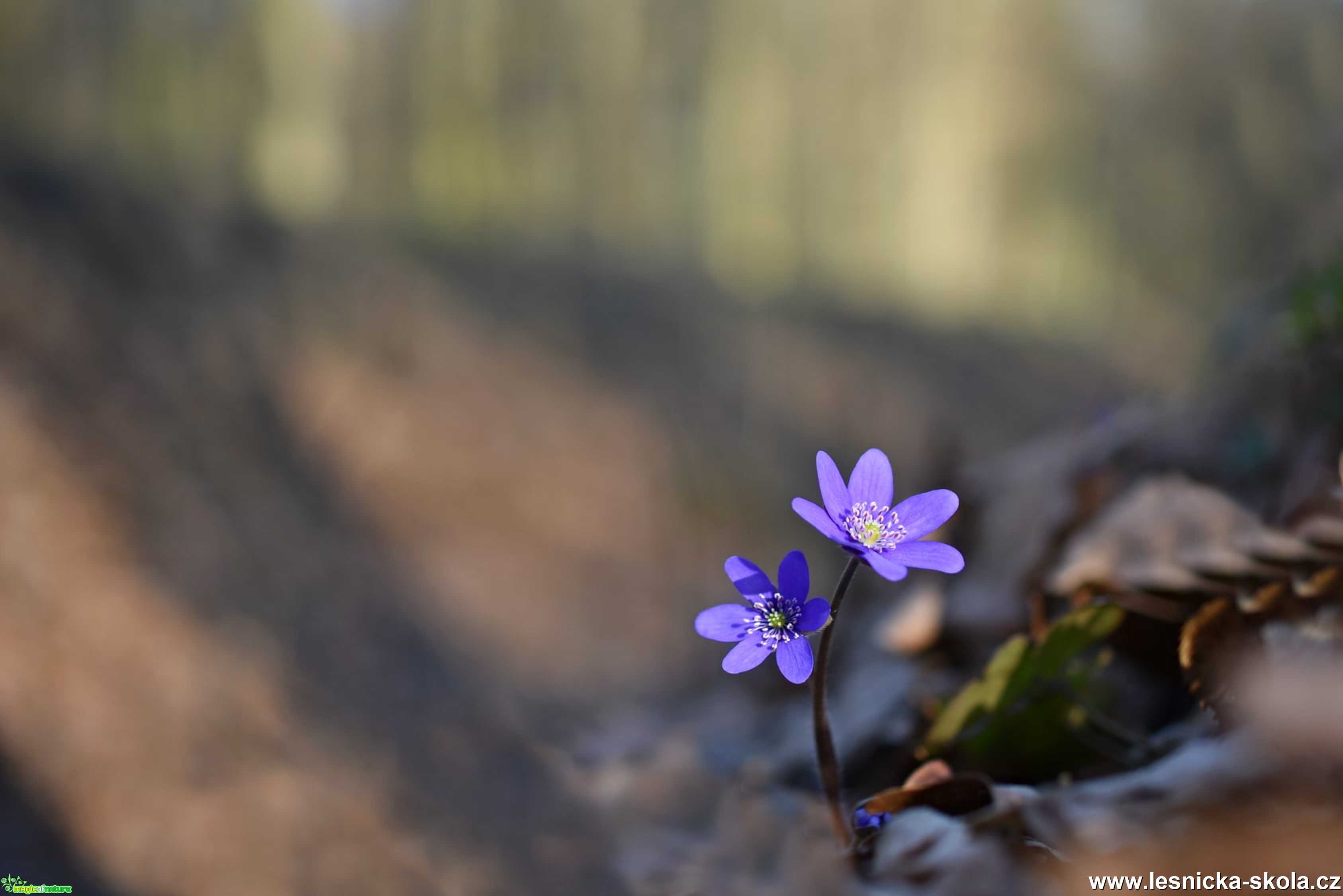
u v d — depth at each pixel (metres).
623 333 1.03
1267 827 0.23
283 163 1.04
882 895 0.24
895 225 1.77
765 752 0.34
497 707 0.34
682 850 0.27
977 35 1.84
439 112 1.27
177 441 0.43
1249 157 1.64
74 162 0.71
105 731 0.29
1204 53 1.74
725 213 1.56
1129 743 0.27
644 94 1.50
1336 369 0.36
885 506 0.24
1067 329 1.62
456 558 0.53
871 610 0.47
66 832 0.26
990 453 0.87
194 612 0.33
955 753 0.28
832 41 1.73
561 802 0.29
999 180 1.86
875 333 1.35
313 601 0.38
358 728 0.31
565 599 0.54
